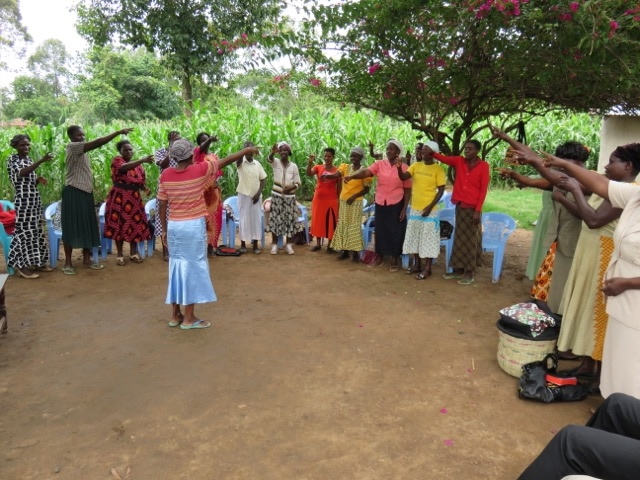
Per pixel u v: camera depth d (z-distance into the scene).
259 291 5.46
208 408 3.18
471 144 5.37
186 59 12.09
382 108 6.38
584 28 3.66
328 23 4.74
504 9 3.90
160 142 10.06
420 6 4.39
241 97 13.62
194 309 4.90
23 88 35.12
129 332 4.34
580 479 1.75
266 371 3.67
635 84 4.25
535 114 6.42
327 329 4.44
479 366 3.79
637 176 3.31
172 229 4.19
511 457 2.72
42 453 2.71
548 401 3.26
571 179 3.13
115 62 22.72
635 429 2.14
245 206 6.93
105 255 6.61
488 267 6.50
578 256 3.45
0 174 8.59
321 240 7.62
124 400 3.26
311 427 2.98
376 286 5.69
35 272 5.96
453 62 5.07
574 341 3.51
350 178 6.20
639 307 2.49
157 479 2.52
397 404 3.24
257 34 5.17
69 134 5.70
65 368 3.69
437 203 5.71
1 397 3.28
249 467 2.62
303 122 11.31
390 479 2.53
